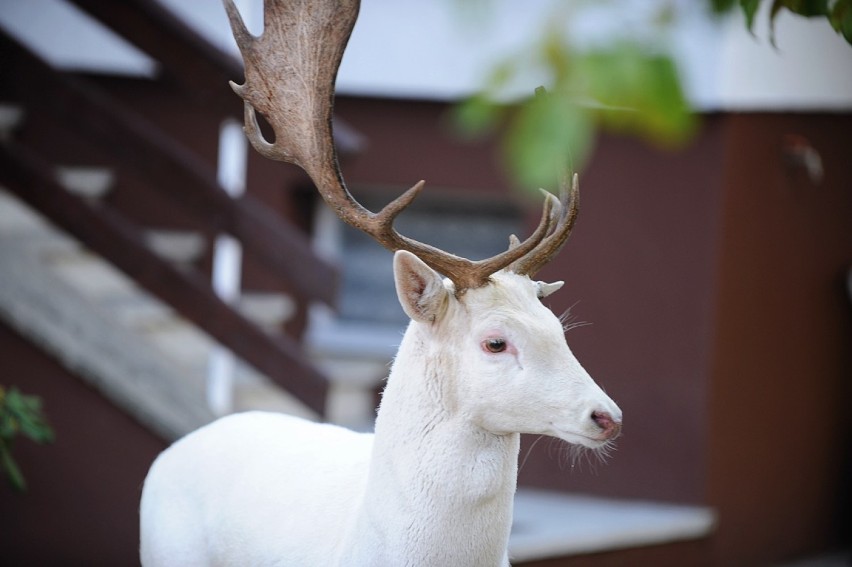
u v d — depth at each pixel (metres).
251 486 3.70
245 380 7.40
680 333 6.58
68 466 5.63
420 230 8.37
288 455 3.73
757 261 6.75
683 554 6.41
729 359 6.60
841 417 7.53
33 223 6.72
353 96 7.77
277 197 8.00
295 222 8.14
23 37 7.84
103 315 5.68
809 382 7.24
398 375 3.26
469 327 3.14
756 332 6.79
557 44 1.44
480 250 8.29
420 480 3.16
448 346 3.16
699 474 6.53
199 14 7.39
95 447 5.65
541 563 5.68
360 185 7.87
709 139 6.50
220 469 3.83
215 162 7.89
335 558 3.39
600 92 1.40
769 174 6.77
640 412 6.68
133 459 5.68
